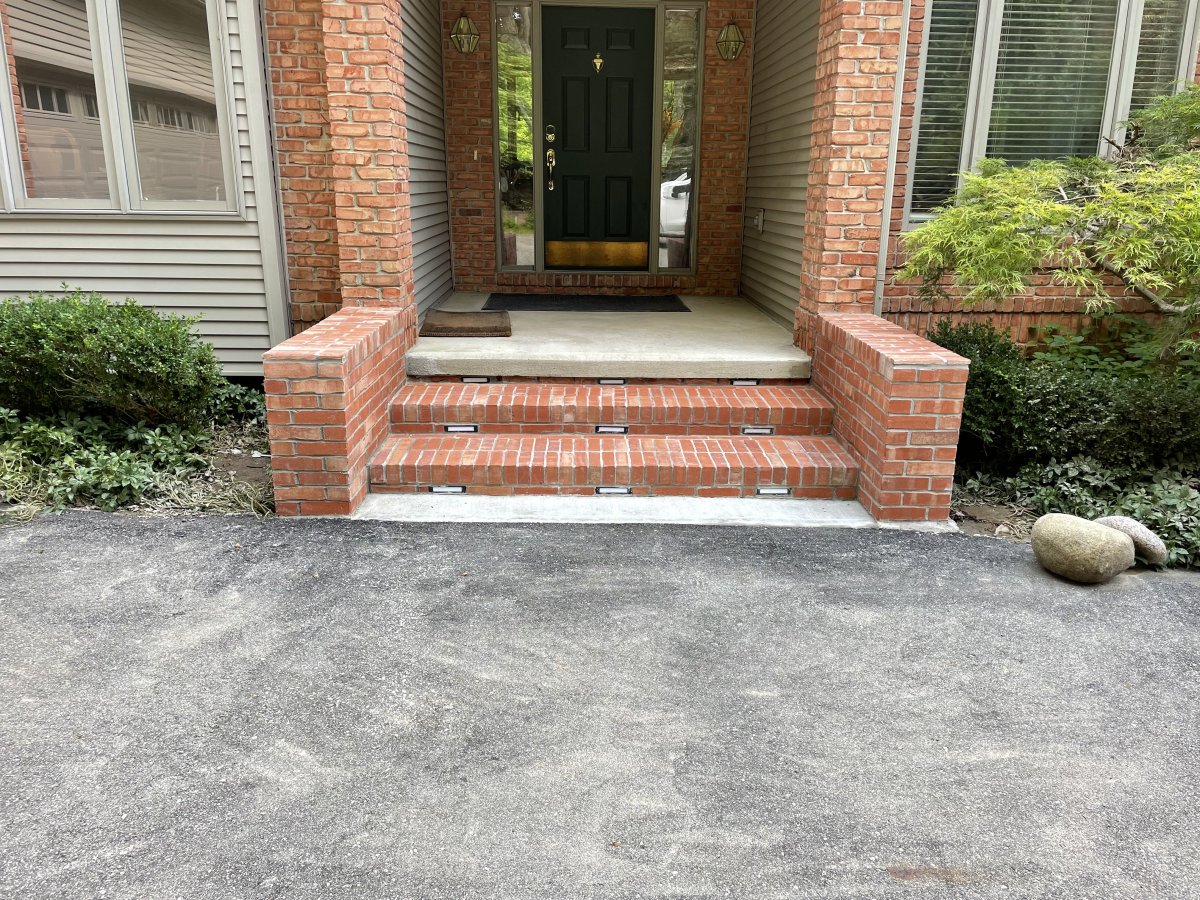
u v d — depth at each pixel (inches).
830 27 196.7
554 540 155.9
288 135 218.2
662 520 165.5
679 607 132.9
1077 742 102.6
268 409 158.6
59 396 190.1
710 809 90.3
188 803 89.6
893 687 113.1
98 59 210.8
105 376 182.4
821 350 202.1
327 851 83.6
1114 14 220.1
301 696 108.4
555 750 99.2
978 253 172.7
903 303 231.3
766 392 204.7
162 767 94.9
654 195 301.9
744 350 217.2
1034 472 184.2
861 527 164.7
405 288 207.6
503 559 147.7
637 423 193.2
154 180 220.1
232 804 89.6
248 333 230.4
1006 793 93.6
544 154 297.3
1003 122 226.7
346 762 96.4
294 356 156.3
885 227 220.4
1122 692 113.0
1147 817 90.3
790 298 241.8
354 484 166.2
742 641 123.5
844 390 186.1
